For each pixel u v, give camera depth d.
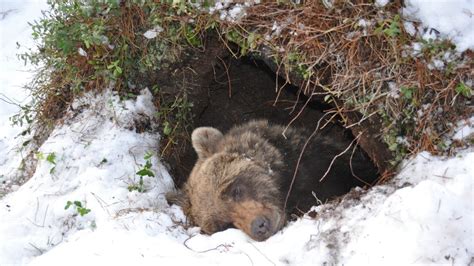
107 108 11.02
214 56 11.14
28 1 16.28
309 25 9.12
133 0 10.31
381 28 8.40
